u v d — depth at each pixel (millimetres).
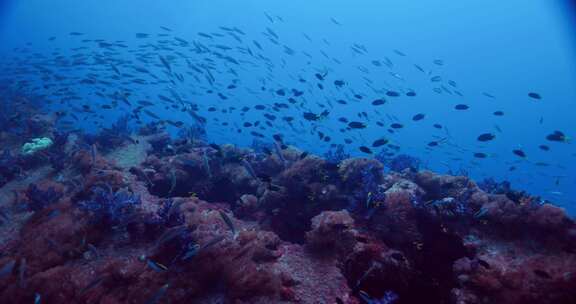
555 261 7039
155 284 6605
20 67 23016
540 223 8078
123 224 8352
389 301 6188
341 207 10461
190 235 7641
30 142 16797
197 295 6812
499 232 8461
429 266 7906
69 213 9039
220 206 12164
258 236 8562
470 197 9945
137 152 16797
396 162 15477
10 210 10773
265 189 11609
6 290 6520
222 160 13672
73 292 6551
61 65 20688
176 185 12898
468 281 6969
